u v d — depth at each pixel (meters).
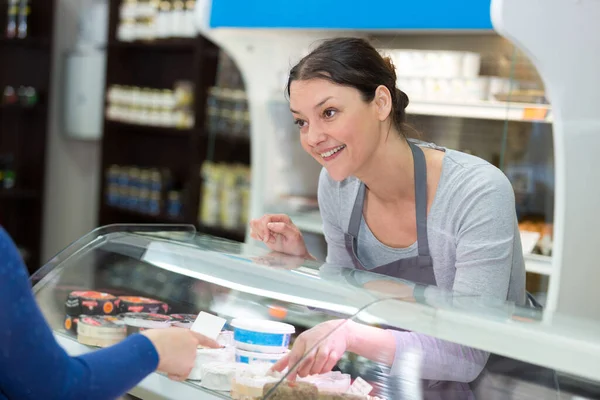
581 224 2.93
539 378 1.50
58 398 1.33
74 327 2.12
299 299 1.78
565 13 2.79
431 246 2.07
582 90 2.87
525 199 3.11
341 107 1.95
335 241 2.32
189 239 2.25
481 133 3.44
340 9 3.16
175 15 5.06
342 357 1.64
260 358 1.73
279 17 3.34
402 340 1.61
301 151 4.04
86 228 6.24
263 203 3.92
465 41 3.55
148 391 1.88
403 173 2.05
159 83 5.70
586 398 1.44
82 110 5.77
